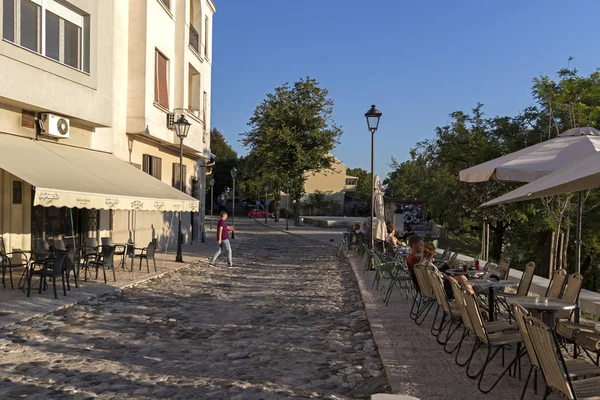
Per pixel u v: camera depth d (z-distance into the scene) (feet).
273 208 254.47
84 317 29.53
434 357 21.75
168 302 35.37
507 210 64.08
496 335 19.21
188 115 71.15
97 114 46.34
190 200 50.60
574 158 25.93
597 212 67.00
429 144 90.43
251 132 151.53
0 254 35.88
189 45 73.97
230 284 44.88
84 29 44.98
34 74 38.81
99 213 53.36
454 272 28.76
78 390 18.15
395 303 34.76
